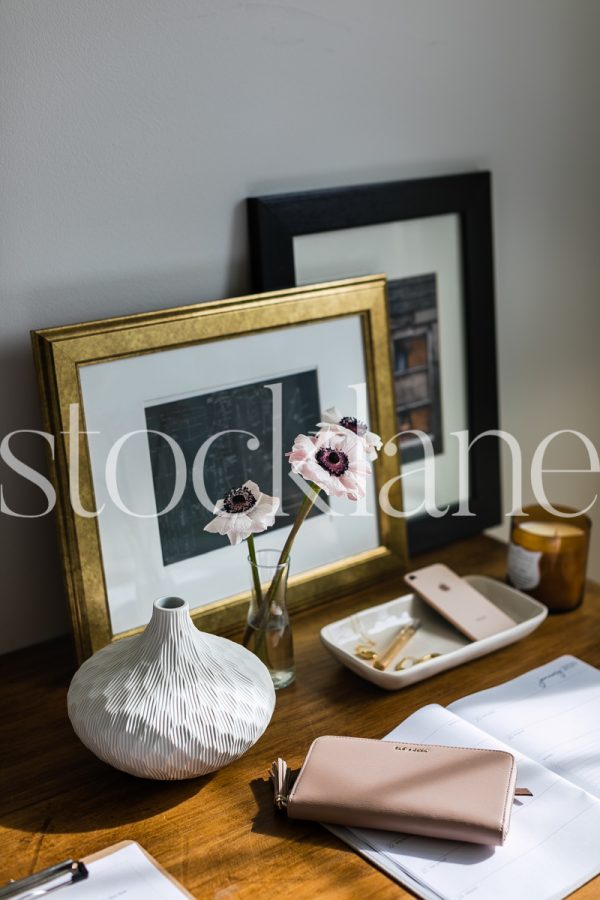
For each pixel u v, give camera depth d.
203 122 0.99
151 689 0.77
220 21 0.97
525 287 1.30
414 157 1.15
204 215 1.01
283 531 1.07
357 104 1.08
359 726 0.88
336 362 1.08
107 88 0.93
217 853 0.73
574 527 1.09
